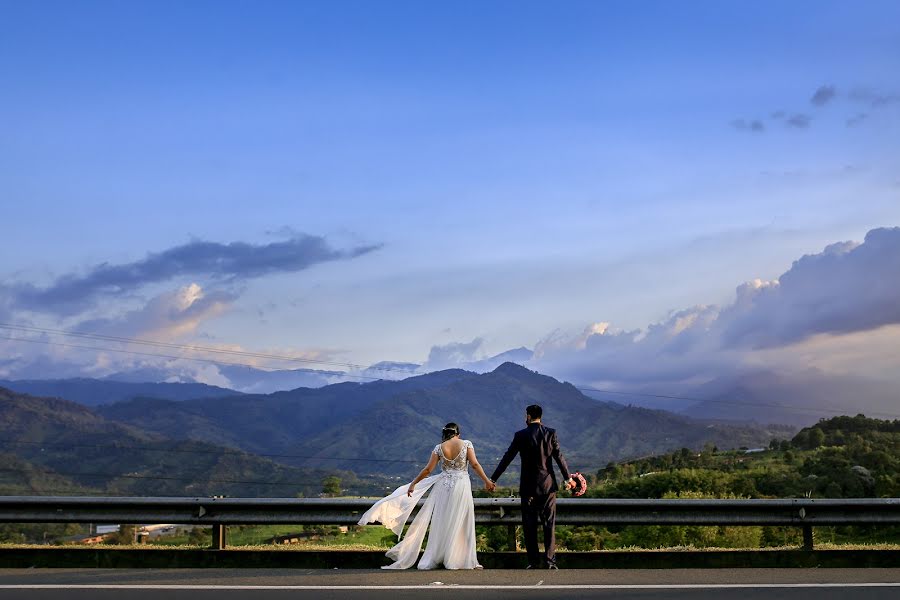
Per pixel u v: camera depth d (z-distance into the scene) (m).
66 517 11.48
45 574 10.27
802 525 11.39
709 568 10.96
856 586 9.04
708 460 162.25
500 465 11.26
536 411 11.37
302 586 9.23
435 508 11.09
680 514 11.50
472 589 8.98
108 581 9.66
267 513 11.54
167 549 11.37
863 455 107.44
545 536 10.98
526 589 8.96
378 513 11.17
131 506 11.49
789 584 9.16
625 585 9.17
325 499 11.45
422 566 10.87
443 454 11.22
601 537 34.84
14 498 11.42
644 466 159.88
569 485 11.09
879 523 11.30
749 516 11.42
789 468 109.62
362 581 9.60
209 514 11.52
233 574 10.23
